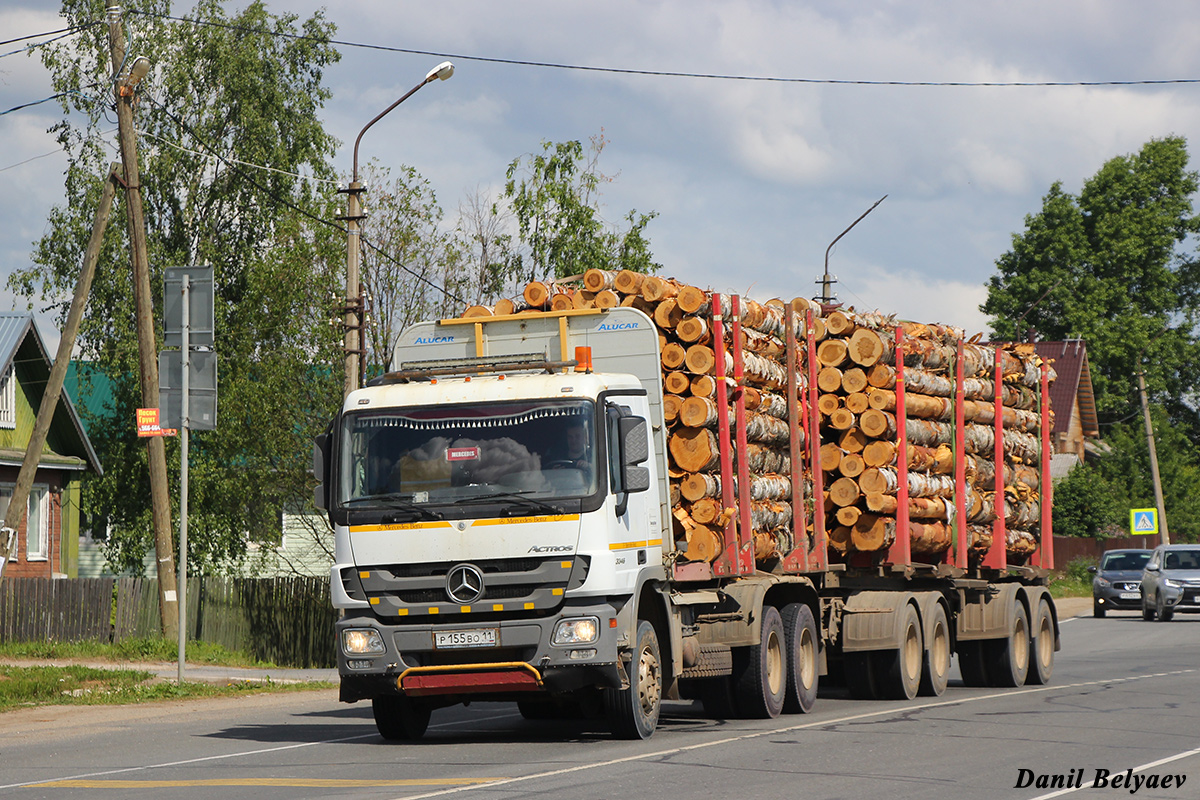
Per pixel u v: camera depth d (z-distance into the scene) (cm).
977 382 3456
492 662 2081
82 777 1912
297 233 6519
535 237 6219
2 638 4675
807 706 2730
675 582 2367
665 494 2339
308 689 3669
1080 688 3284
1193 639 5309
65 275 7244
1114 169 14200
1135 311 13775
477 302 6344
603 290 2511
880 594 3011
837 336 3019
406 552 2089
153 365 4384
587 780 1764
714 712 2575
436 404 2152
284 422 6334
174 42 7406
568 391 2128
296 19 7612
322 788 1734
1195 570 6762
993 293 14300
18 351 6194
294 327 6425
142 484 7106
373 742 2316
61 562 6438
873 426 2953
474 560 2072
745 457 2523
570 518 2066
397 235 6378
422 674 2081
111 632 5009
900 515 3012
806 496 2861
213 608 5053
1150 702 2877
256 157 7338
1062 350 13300
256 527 6944
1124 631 5969
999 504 3522
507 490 2086
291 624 5038
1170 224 13975
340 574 2123
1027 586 3684
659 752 2047
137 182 4375
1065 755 2036
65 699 3269
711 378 2430
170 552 4503
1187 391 14125
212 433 6425
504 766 1912
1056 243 14025
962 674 3525
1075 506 11075
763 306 2680
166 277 3269
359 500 2125
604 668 2064
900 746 2130
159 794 1717
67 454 6469
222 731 2575
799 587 2800
